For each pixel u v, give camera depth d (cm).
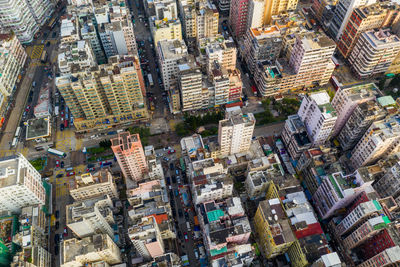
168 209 18425
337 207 17475
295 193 17162
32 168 18912
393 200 15875
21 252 15712
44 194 19462
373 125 18088
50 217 19512
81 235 16350
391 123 17900
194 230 18750
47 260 17300
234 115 19000
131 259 17800
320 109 18562
